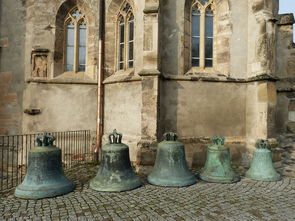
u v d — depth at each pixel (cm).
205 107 837
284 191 582
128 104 873
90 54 985
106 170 607
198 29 884
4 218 438
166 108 809
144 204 502
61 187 563
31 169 566
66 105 955
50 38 960
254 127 823
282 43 1287
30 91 948
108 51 955
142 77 755
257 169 690
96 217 442
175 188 605
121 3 930
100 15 946
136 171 755
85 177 711
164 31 817
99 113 938
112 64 955
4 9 1016
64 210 473
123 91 891
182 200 524
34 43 959
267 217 443
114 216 446
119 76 914
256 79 806
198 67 880
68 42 1005
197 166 827
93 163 894
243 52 857
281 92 1252
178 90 820
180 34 834
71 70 1005
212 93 842
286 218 439
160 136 780
